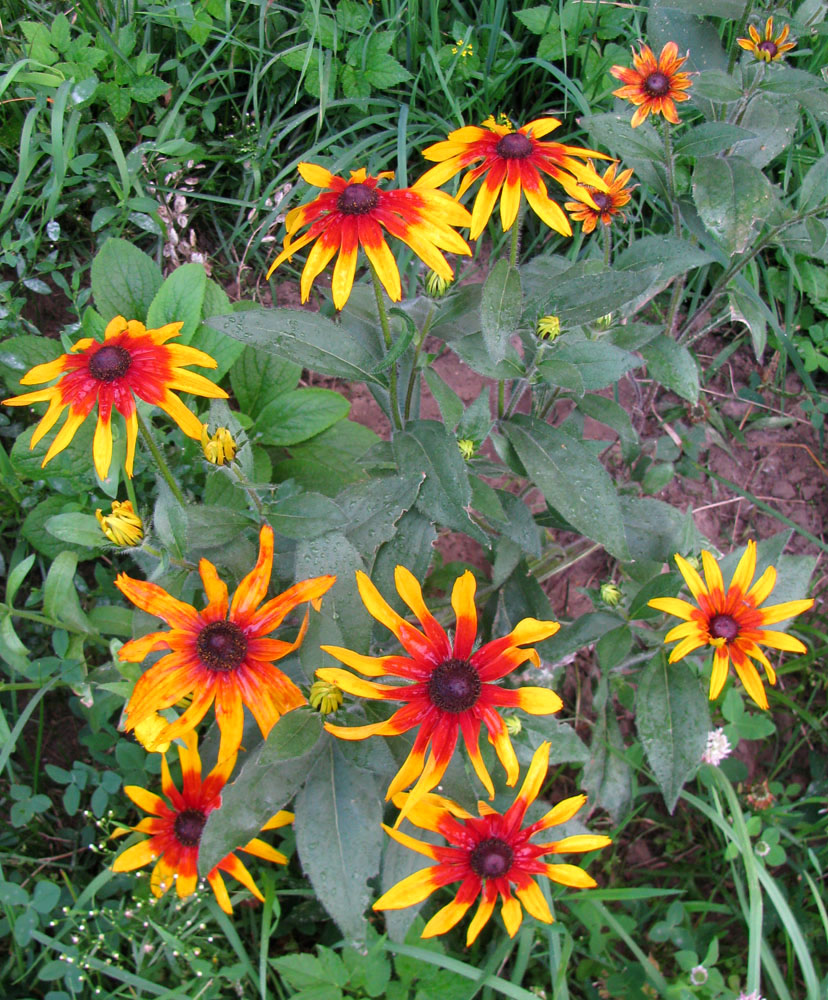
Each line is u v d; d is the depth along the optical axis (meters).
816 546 0.70
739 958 0.57
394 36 0.68
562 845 0.43
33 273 0.64
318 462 0.63
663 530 0.53
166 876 0.48
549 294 0.45
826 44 0.69
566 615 0.65
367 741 0.42
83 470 0.56
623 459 0.61
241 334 0.44
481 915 0.42
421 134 0.70
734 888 0.60
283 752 0.38
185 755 0.48
